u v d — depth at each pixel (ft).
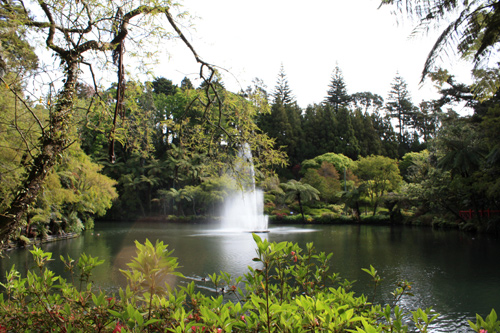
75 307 6.48
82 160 61.57
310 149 180.45
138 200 131.75
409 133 224.74
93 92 13.37
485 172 66.95
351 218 106.63
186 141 17.07
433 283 26.61
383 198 101.65
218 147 16.28
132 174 130.41
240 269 31.48
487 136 63.52
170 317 5.86
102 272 29.22
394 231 75.15
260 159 15.37
